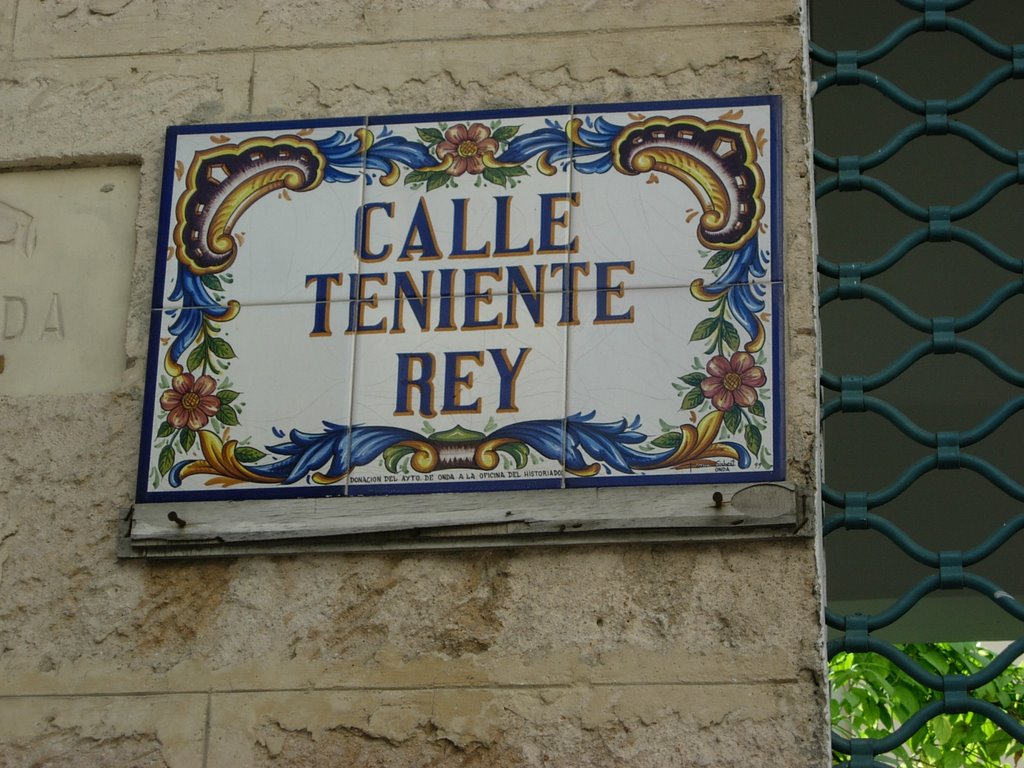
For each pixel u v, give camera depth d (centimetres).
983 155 585
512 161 359
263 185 364
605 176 354
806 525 321
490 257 351
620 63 367
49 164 377
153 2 390
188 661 330
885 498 337
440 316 347
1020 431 639
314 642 329
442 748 317
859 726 636
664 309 342
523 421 336
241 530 336
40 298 367
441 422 339
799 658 314
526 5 376
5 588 341
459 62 372
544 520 328
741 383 333
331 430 341
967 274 622
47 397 357
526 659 321
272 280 356
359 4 382
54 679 332
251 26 384
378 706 321
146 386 351
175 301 357
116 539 342
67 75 384
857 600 646
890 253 361
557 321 343
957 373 639
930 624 653
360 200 360
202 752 322
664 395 335
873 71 571
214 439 344
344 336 348
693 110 359
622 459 331
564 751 313
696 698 313
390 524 332
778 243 344
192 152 371
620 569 325
